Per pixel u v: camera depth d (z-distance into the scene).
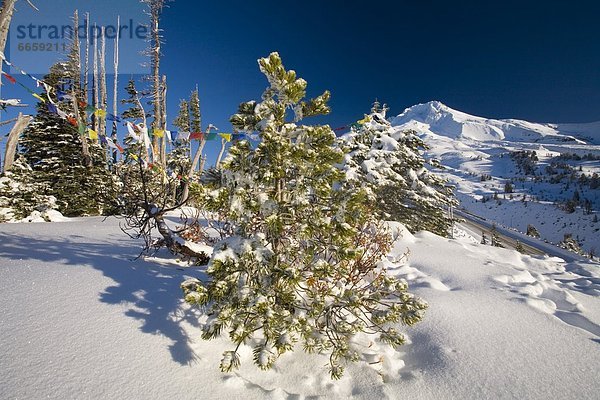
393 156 14.88
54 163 15.01
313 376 2.95
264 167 3.07
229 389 2.56
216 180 3.21
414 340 3.79
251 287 2.88
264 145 3.05
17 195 11.92
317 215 3.10
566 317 4.63
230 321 2.87
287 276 2.84
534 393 2.84
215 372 2.73
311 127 3.27
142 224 6.32
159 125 18.48
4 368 2.34
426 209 16.44
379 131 16.16
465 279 6.17
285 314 2.84
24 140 15.56
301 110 3.47
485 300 4.96
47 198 12.64
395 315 3.19
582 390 2.91
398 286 3.44
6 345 2.58
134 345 2.83
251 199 3.02
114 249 5.90
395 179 14.34
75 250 5.49
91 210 14.86
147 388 2.40
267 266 2.89
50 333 2.82
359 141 15.38
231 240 2.93
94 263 4.68
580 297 5.68
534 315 4.48
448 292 5.33
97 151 16.70
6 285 3.61
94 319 3.12
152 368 2.61
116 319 3.17
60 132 15.77
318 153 3.26
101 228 8.65
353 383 2.91
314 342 3.00
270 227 2.95
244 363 2.97
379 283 3.83
